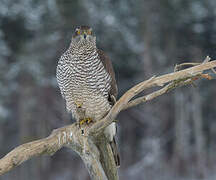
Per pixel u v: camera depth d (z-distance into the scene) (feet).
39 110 73.56
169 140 84.28
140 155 84.48
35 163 76.18
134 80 75.61
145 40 70.23
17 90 71.05
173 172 77.61
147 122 80.64
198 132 76.38
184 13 66.54
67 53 21.58
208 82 75.77
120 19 68.85
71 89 21.71
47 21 63.67
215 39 70.49
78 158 77.36
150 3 68.80
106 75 21.79
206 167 82.02
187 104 80.84
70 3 61.05
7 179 75.97
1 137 75.15
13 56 67.56
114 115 18.17
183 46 72.64
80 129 19.07
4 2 63.16
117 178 20.16
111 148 21.35
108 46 67.46
